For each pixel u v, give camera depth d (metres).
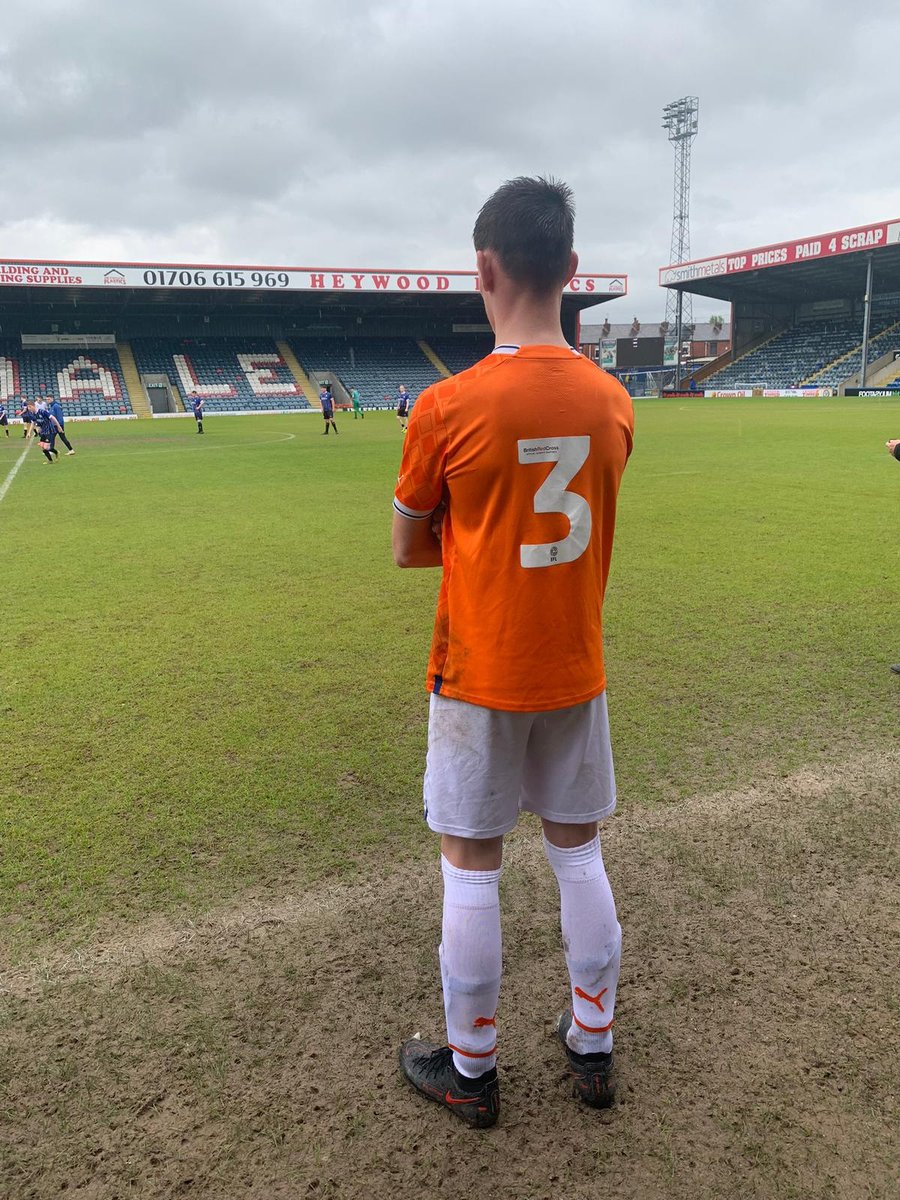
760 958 2.31
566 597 1.60
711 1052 1.98
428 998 2.19
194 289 41.44
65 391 45.53
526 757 1.78
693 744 3.66
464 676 1.64
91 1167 1.70
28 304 44.50
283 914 2.53
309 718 4.02
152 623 5.63
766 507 9.77
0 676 4.63
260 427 31.86
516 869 2.80
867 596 5.96
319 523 9.46
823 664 4.62
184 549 8.11
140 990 2.22
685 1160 1.70
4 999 2.18
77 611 5.96
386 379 53.47
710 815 3.08
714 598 5.97
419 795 3.25
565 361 1.56
